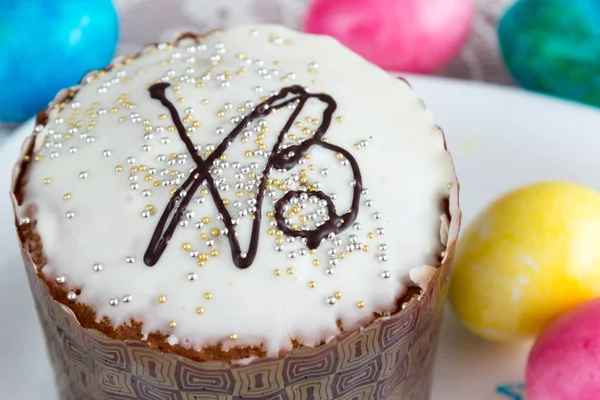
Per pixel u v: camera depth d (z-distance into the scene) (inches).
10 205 11.8
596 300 10.2
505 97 13.1
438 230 9.3
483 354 11.3
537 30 13.0
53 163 9.7
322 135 9.7
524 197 10.7
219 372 8.6
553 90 13.5
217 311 8.8
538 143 12.8
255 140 9.5
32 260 9.1
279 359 8.6
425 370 10.0
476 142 12.9
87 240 9.1
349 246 9.1
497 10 15.0
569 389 9.8
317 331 8.7
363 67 10.5
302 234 9.1
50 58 12.3
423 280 9.0
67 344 9.2
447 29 13.3
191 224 9.1
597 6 12.7
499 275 10.4
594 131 12.8
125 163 9.5
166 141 9.6
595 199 10.7
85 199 9.3
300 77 10.2
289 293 8.8
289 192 9.2
